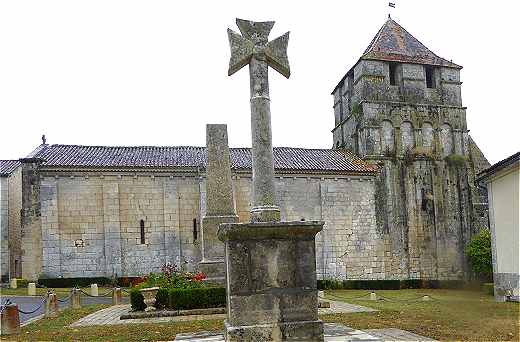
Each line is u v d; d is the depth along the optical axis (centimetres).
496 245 2350
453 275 4178
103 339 1233
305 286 914
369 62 4412
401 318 1523
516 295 2169
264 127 1012
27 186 3488
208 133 2261
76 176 3559
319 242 3906
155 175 3691
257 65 1030
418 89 4488
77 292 2264
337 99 5000
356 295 3170
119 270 3531
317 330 902
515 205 2198
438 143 4425
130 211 3631
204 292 1745
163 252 3634
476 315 1593
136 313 1712
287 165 3962
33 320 1761
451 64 4597
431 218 4250
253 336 880
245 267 903
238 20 1053
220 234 952
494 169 2317
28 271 3412
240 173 3800
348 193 4053
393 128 4356
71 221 3519
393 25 4856
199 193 3712
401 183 4247
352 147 4525
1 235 3747
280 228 911
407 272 4094
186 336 1185
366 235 4031
